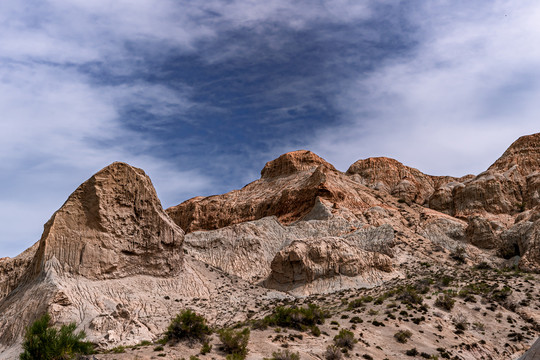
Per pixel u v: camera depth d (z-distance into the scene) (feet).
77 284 195.00
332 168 522.88
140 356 104.47
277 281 251.19
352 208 377.50
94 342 148.66
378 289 217.97
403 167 543.39
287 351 110.52
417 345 140.46
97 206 218.18
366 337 140.36
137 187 233.76
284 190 437.17
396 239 312.71
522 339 158.81
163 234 233.55
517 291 199.00
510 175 409.90
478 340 156.66
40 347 97.76
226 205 476.54
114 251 213.66
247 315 196.75
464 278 231.91
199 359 105.70
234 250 294.25
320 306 197.06
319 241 256.11
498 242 298.97
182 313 123.54
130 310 190.39
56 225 209.46
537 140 456.45
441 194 425.28
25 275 213.46
